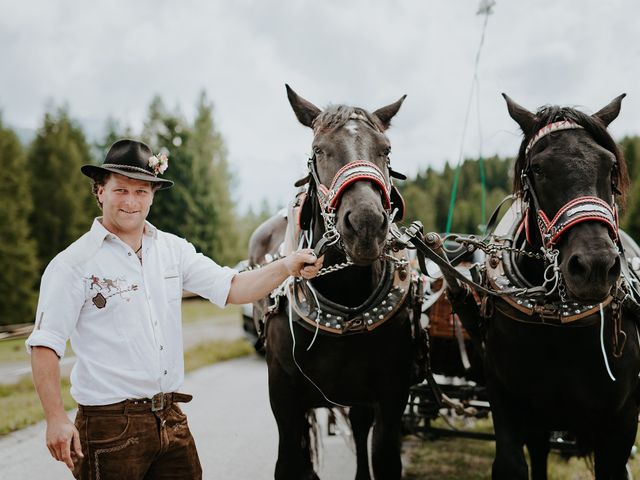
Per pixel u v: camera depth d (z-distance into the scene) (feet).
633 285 10.07
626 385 8.94
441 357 13.92
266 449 16.69
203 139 115.24
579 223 7.57
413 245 10.27
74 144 95.76
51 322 6.77
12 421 18.24
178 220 107.65
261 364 30.76
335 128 8.78
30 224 88.84
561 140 8.28
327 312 9.34
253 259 14.42
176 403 7.66
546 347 8.94
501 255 9.62
